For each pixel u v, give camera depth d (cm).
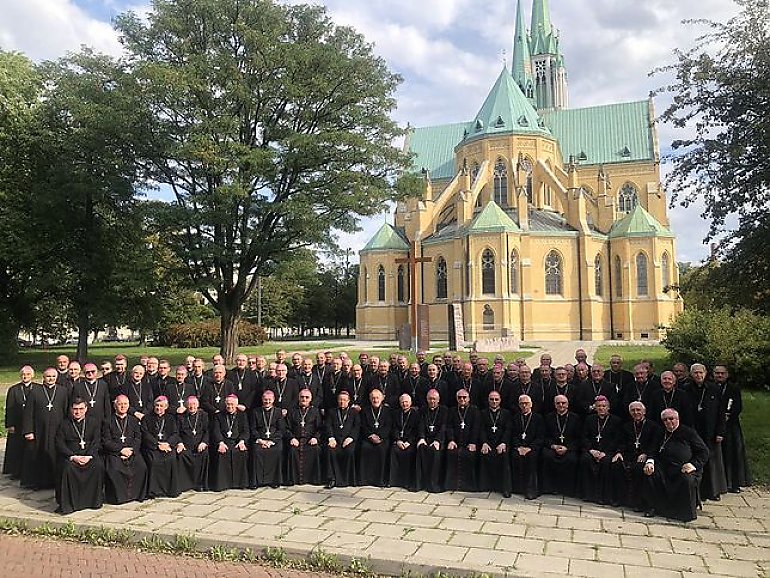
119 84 2997
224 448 1195
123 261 3297
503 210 6100
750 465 1288
